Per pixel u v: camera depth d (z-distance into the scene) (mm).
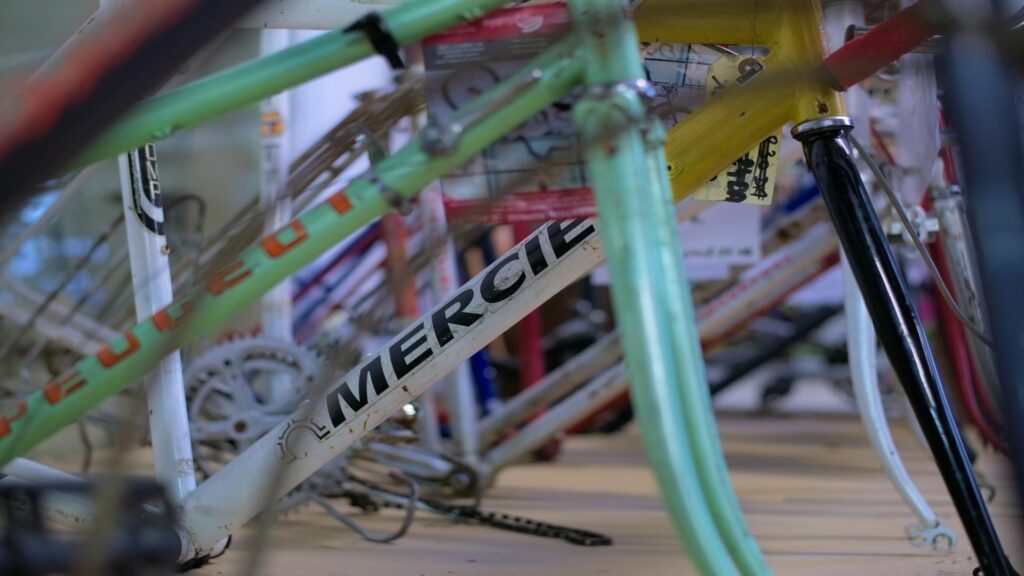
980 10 700
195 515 1124
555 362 3252
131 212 1232
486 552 1460
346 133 1189
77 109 695
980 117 687
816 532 1562
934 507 1757
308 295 2896
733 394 4879
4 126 702
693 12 1022
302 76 842
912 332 919
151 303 1231
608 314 3291
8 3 1771
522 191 870
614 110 698
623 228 683
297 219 905
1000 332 680
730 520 686
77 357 1995
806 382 5246
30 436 1042
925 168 1341
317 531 1655
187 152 2482
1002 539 1164
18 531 852
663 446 646
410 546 1509
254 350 1537
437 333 1135
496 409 2502
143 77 694
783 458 2580
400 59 853
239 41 1589
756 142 1066
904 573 1249
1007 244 677
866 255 937
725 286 2744
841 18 1246
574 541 1519
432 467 1936
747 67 1054
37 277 2355
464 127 812
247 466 1132
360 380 1133
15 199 720
